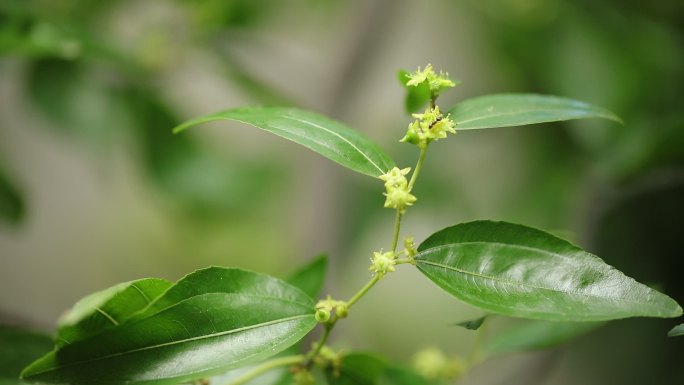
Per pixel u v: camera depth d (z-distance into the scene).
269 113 0.52
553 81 0.86
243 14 0.86
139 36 0.84
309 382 0.54
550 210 0.87
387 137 0.96
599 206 0.77
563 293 0.50
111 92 0.81
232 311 0.51
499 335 0.61
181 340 0.51
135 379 0.50
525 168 0.92
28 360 0.55
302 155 0.97
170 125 0.84
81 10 0.85
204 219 0.95
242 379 0.54
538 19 0.89
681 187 0.81
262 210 0.96
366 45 0.95
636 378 0.84
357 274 1.07
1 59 0.91
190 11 0.85
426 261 0.51
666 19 0.88
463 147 1.01
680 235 0.82
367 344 1.00
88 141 0.80
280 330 0.51
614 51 0.85
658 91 0.83
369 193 0.95
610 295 0.50
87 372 0.50
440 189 0.91
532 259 0.51
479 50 0.95
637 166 0.73
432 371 0.61
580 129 0.79
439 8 1.06
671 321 0.79
